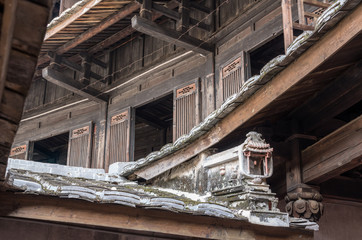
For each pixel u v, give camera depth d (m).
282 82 6.45
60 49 15.96
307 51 6.09
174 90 14.71
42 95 20.03
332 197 8.53
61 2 16.17
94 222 5.13
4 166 3.50
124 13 13.57
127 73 16.72
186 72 14.52
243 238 5.87
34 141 19.84
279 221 5.98
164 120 18.53
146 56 16.20
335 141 7.32
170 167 8.67
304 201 7.73
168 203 5.36
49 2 2.12
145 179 9.69
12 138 2.95
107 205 5.22
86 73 16.72
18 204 4.82
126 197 5.20
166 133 18.58
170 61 15.12
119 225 5.25
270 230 6.07
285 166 8.71
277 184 9.07
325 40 5.81
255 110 6.84
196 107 13.84
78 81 16.86
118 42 17.19
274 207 6.29
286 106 7.63
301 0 7.82
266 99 6.66
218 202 6.63
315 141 8.18
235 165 6.86
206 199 7.05
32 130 19.91
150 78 15.84
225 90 13.04
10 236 5.34
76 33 15.01
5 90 2.46
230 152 6.93
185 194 7.42
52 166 9.35
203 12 14.40
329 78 7.01
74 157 17.64
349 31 5.45
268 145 6.55
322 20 5.62
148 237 6.09
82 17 13.85
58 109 19.05
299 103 7.75
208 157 7.64
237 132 7.56
